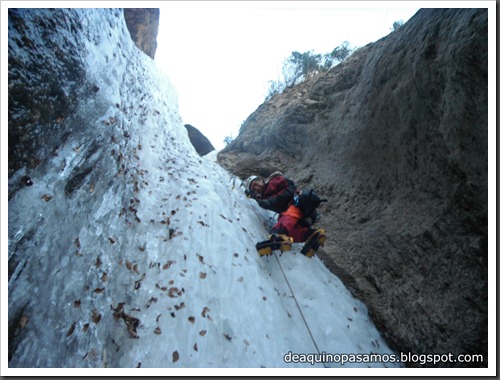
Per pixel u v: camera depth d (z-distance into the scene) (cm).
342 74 570
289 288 335
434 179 329
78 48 242
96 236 252
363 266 385
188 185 407
